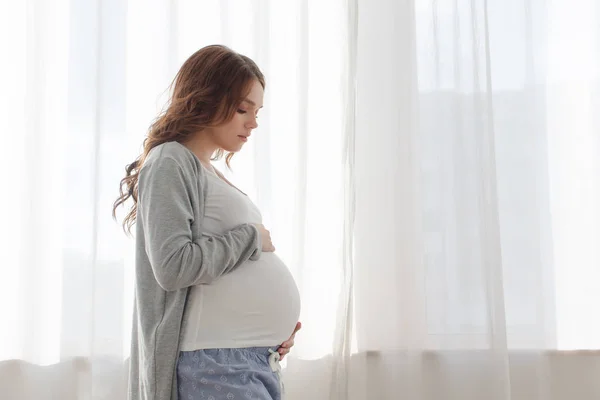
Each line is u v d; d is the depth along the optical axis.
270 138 2.27
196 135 1.54
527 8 2.32
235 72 1.51
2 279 2.21
